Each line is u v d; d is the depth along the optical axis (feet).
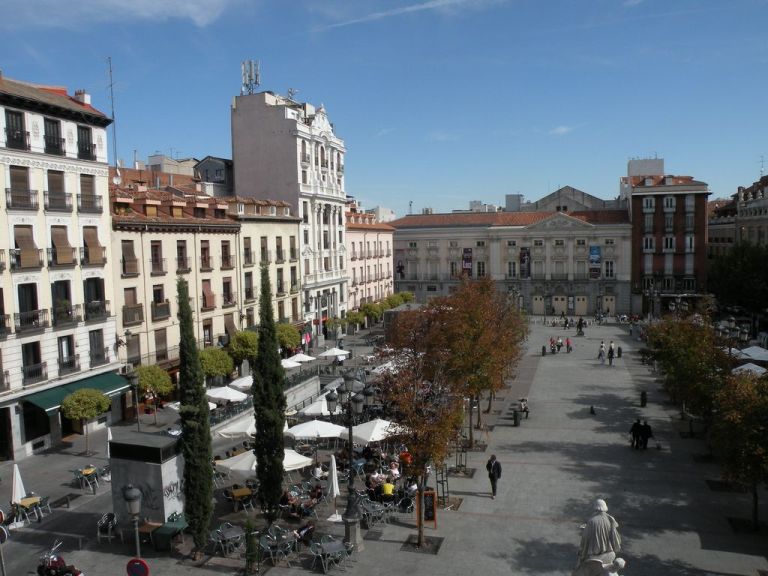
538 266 311.88
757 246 243.60
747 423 68.18
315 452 102.06
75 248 115.65
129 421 126.21
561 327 272.10
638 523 75.82
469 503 83.41
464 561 67.15
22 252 105.19
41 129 109.70
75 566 67.51
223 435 93.30
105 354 121.80
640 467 96.22
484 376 108.47
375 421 94.22
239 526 77.66
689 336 113.80
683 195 289.53
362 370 143.74
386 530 75.51
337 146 235.40
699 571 63.72
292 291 195.52
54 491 90.07
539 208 363.15
